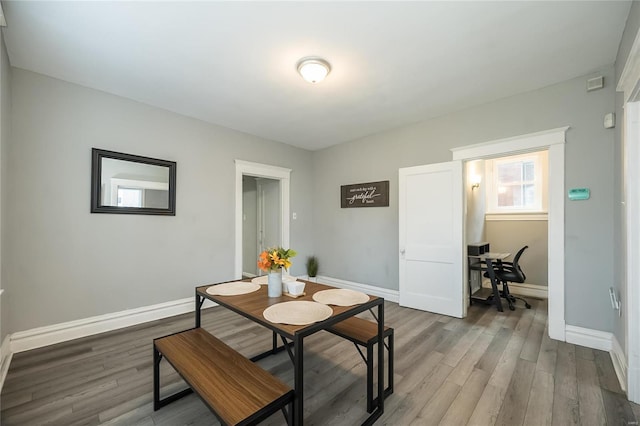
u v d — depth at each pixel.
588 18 1.92
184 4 1.79
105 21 1.95
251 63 2.49
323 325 1.51
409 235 3.90
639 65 1.65
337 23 1.98
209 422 1.70
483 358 2.45
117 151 3.10
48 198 2.68
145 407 1.83
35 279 2.61
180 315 3.53
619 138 2.31
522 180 4.95
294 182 5.09
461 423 1.68
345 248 4.84
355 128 4.18
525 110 3.01
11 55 2.35
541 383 2.07
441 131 3.66
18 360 2.39
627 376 1.89
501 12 1.87
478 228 4.84
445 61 2.45
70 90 2.82
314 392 1.99
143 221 3.29
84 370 2.25
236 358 1.66
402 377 2.17
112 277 3.06
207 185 3.87
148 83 2.84
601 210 2.56
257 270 5.86
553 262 2.80
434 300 3.66
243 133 4.32
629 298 1.88
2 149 2.14
